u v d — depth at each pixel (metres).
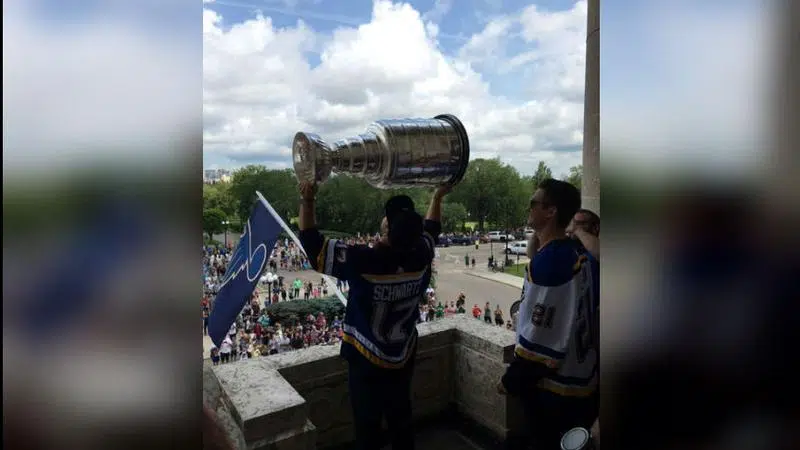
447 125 2.30
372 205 22.67
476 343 3.74
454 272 39.56
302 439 2.61
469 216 47.78
